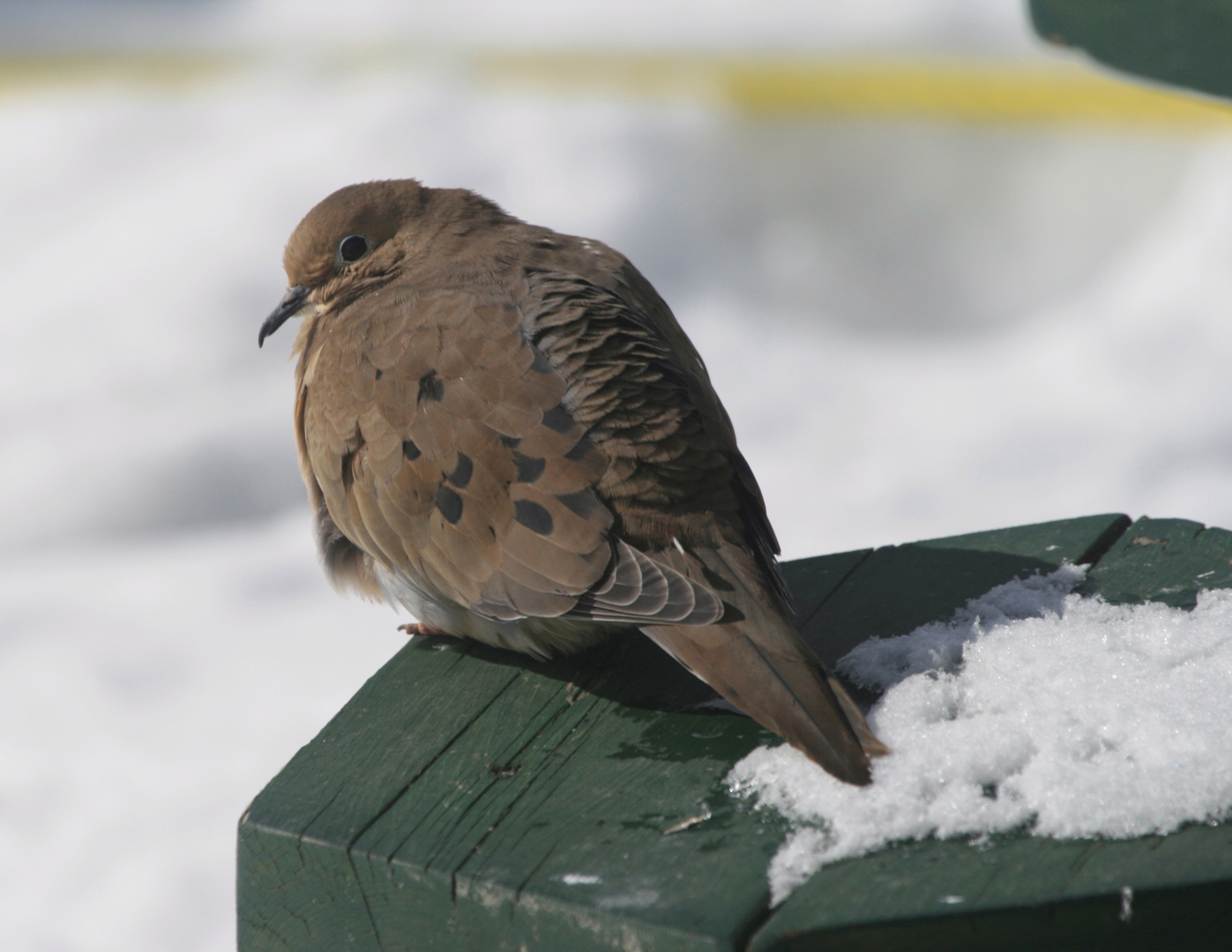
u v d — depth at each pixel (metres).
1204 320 16.52
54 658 12.40
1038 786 4.43
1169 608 5.43
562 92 23.56
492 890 4.49
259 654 12.39
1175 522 6.28
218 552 14.44
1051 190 20.39
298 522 15.10
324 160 20.25
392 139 20.64
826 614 5.92
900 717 4.84
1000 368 16.83
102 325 17.59
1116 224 19.92
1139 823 4.29
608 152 20.67
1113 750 4.56
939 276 19.50
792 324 18.36
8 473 15.66
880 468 15.00
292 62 26.89
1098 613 5.47
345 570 6.98
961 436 15.33
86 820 10.39
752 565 5.38
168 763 11.02
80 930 9.52
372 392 6.11
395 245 7.31
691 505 5.52
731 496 5.60
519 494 5.67
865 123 22.27
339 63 26.69
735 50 26.52
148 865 9.92
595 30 28.53
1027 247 19.67
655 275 19.09
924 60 25.39
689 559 5.41
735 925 4.16
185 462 15.72
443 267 6.64
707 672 4.95
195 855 9.97
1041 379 16.42
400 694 5.73
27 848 10.28
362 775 5.16
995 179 20.86
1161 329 16.52
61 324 17.62
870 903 4.11
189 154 20.98
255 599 13.37
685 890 4.33
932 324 18.70
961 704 4.95
